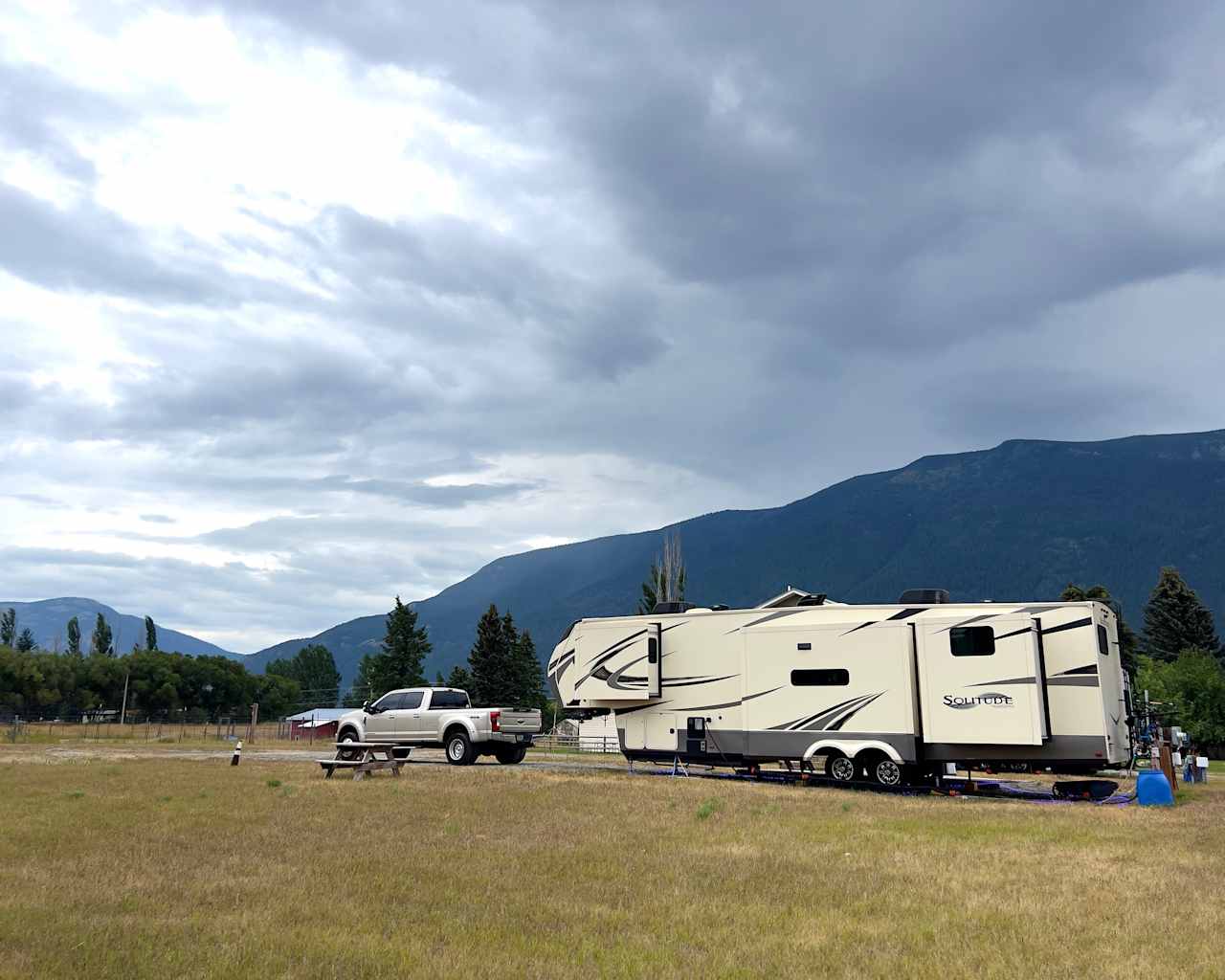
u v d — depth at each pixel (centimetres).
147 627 11581
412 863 1023
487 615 7119
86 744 3703
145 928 723
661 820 1416
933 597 2084
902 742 1997
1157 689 4906
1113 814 1603
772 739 2153
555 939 732
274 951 672
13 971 608
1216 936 755
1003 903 872
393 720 2589
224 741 4309
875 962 678
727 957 689
